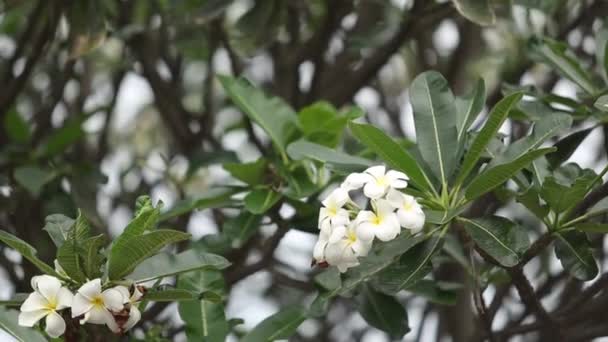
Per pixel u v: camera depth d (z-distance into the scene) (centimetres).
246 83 368
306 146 312
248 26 443
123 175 483
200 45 504
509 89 349
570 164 323
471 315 466
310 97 481
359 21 525
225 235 353
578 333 360
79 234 263
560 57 354
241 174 354
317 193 360
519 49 486
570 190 282
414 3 443
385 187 272
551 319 331
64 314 263
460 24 511
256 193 346
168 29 537
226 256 409
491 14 364
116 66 518
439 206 291
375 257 292
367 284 347
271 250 387
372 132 281
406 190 290
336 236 269
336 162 308
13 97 456
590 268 290
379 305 345
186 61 565
